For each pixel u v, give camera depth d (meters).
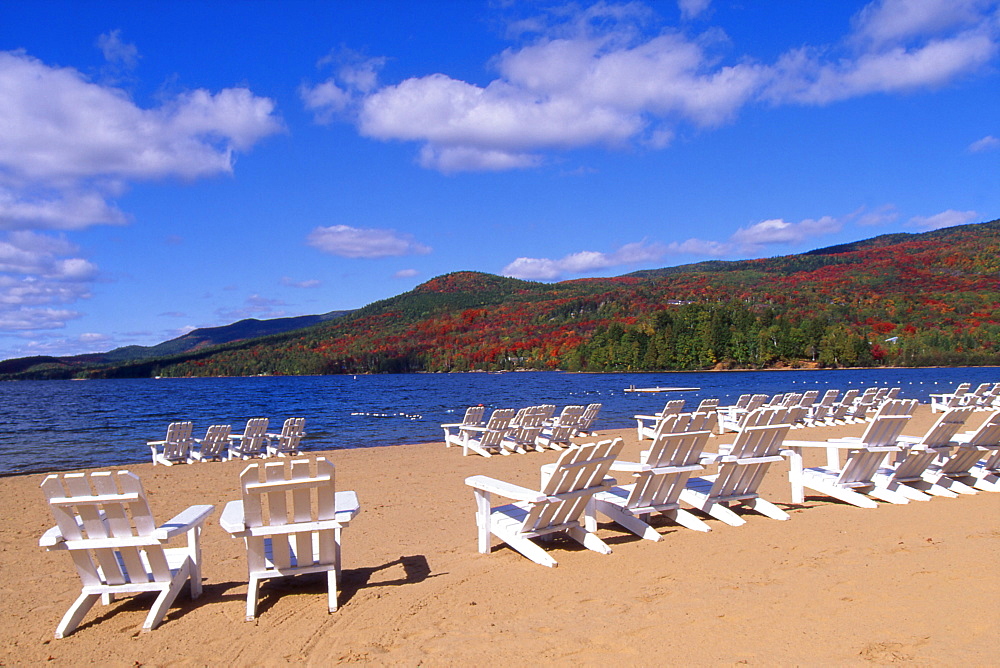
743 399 17.28
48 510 8.49
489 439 13.34
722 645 3.41
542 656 3.39
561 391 48.78
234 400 42.25
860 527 5.82
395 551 5.73
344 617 4.12
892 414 6.74
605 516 6.58
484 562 5.20
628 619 3.85
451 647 3.57
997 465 7.66
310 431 20.20
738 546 5.33
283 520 4.25
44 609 4.55
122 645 3.82
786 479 8.70
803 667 3.12
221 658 3.59
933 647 3.27
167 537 3.96
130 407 36.47
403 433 19.45
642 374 88.38
